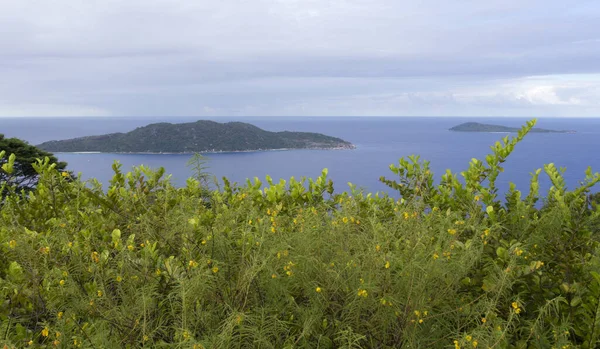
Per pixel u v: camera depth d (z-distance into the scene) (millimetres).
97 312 2113
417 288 2121
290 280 2314
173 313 2045
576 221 2969
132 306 2098
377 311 2104
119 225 3332
